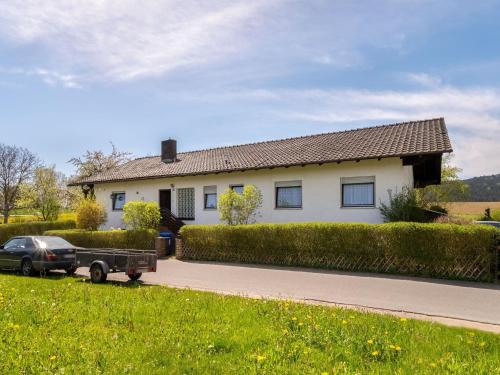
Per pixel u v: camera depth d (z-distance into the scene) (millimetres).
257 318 7672
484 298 9898
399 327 7055
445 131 18234
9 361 5438
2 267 15594
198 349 5961
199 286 11953
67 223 33406
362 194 17859
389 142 18281
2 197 45188
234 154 24891
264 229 16484
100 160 44594
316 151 19953
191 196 24078
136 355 5695
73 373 5070
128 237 21141
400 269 13523
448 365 5273
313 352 5781
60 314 8062
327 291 10883
